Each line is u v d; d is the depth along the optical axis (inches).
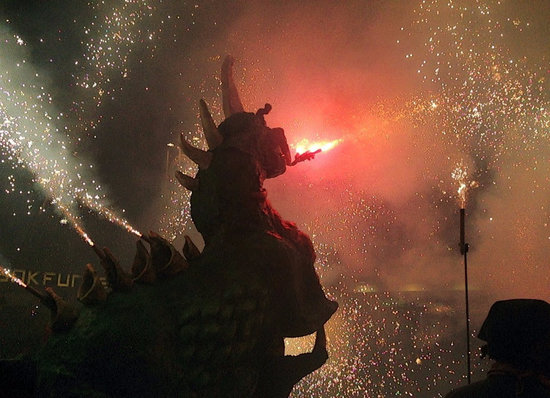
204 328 103.7
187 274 110.1
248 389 106.8
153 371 97.7
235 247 114.7
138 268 110.7
